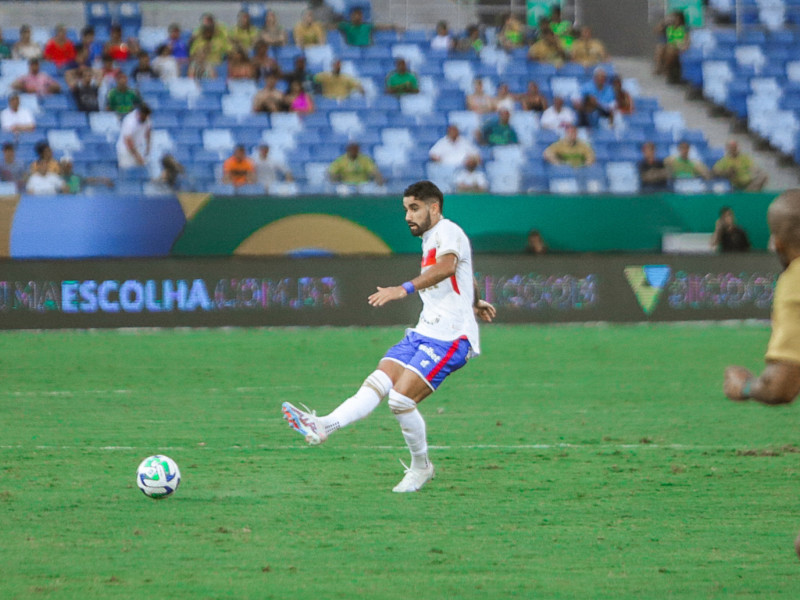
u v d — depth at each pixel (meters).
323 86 88.81
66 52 87.12
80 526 22.25
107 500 24.70
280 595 17.59
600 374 49.19
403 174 82.06
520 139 87.31
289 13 99.69
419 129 86.69
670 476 27.67
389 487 26.19
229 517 23.03
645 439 33.31
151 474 24.55
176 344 59.50
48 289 65.50
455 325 25.03
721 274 71.69
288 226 67.81
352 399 24.80
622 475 27.78
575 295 70.44
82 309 65.88
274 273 67.62
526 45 98.12
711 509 23.98
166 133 83.00
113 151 80.00
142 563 19.50
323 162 83.06
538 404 40.84
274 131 84.50
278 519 22.86
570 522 22.72
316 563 19.53
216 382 46.31
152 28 94.44
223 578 18.55
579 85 95.31
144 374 48.66
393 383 25.19
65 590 17.84
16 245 65.19
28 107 82.12
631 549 20.62
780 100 96.69
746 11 105.69
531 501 24.70
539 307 70.12
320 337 62.94
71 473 27.91
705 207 71.88
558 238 70.69
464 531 21.94
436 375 24.98
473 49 96.44
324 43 94.31
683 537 21.53
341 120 86.56
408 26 102.69
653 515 23.41
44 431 34.66
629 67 99.69
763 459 30.08
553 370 50.44
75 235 65.75
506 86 89.50
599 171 84.06
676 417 37.81
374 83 92.38
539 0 102.44
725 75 98.12
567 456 30.48
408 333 25.64
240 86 87.81
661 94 96.38
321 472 28.06
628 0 103.50
